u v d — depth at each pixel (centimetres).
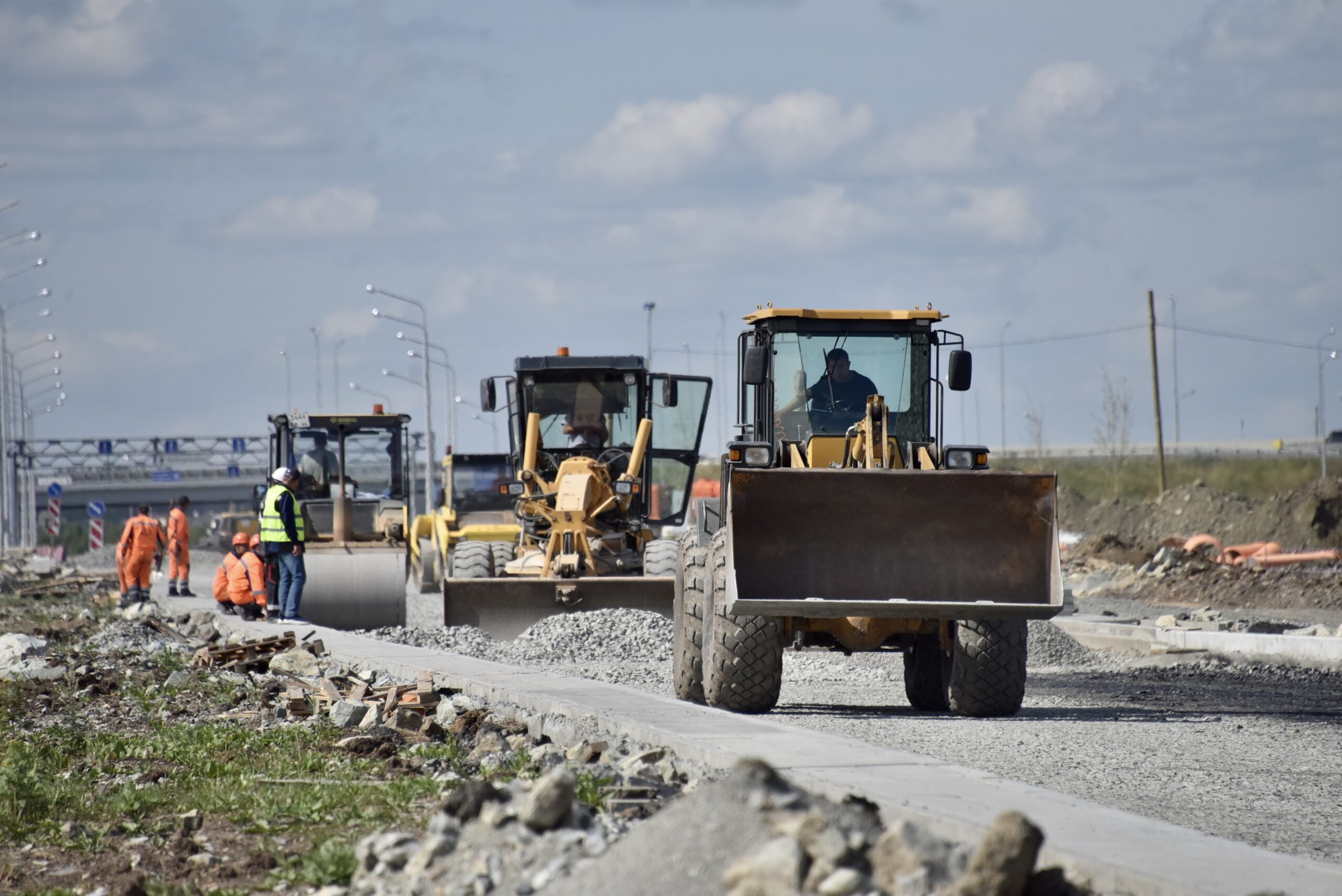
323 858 2495
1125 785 3416
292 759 3631
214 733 4028
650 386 8706
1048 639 7375
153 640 7338
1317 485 16425
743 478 4591
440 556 12388
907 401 5225
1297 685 5953
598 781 2978
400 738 3972
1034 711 4962
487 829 2383
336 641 6900
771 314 5206
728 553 4584
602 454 8625
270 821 2920
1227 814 3102
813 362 5225
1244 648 7075
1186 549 12606
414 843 2475
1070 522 19412
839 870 1912
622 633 7156
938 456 5078
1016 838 1883
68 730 4225
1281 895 2028
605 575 8088
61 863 2711
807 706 5119
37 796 3145
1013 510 4616
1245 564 12275
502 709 4403
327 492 11450
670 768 3161
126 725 4447
